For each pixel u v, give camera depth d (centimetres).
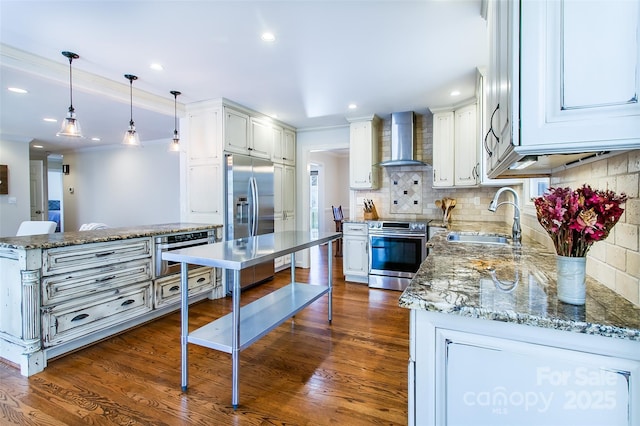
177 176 636
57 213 912
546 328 89
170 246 317
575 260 97
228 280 389
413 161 413
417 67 286
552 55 84
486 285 119
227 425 168
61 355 237
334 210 730
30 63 261
